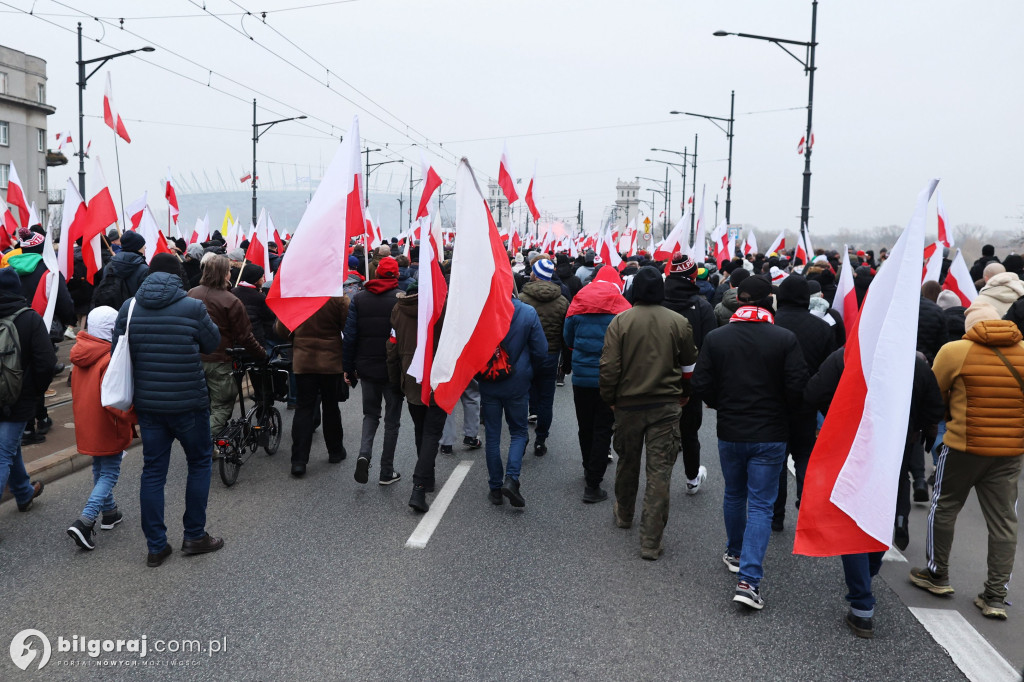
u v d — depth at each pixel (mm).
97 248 9281
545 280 7828
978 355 4574
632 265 12102
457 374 5625
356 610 4383
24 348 5320
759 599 4434
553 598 4590
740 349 4711
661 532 5211
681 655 3969
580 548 5379
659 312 5305
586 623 4289
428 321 5836
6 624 4176
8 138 56375
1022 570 5211
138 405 4824
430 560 5105
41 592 4551
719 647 4059
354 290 9312
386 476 6664
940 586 4816
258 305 8062
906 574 5137
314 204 5918
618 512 5758
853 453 4156
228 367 6820
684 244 11031
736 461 4773
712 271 14094
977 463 4555
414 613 4359
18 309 5336
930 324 6656
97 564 4957
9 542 5289
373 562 5055
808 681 3750
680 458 7762
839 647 4090
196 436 4984
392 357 6293
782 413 4688
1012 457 4523
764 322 4750
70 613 4305
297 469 6895
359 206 6707
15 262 7664
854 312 6293
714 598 4641
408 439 8281
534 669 3807
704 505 6371
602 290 6352
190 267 9367
